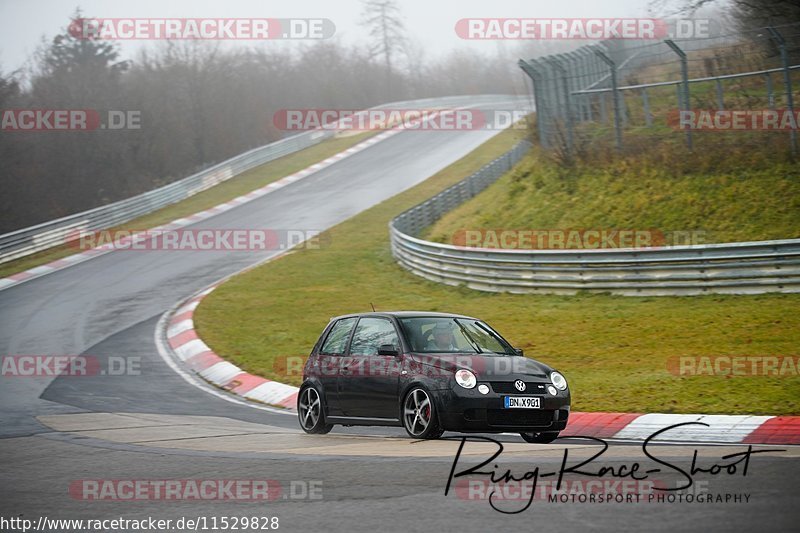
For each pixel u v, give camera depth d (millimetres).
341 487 24516
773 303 64438
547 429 33969
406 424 34969
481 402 33000
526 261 79938
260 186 169750
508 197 103875
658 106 106688
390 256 108938
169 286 101500
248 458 30578
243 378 59312
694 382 46094
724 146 90125
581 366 53781
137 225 141500
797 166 83812
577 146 100500
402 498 22734
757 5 108562
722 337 57188
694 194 85562
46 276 109625
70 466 30156
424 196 148875
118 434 39062
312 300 87938
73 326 83125
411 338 36625
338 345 39406
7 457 32812
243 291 94125
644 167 92312
